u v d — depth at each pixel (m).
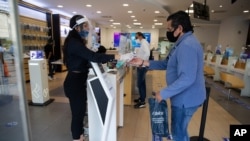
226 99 4.35
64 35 8.46
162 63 2.00
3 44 1.88
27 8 6.07
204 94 1.52
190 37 1.42
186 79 1.30
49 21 7.45
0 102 2.98
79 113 2.05
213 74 6.14
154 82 6.06
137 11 8.05
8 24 1.45
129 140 2.38
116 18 10.57
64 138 2.37
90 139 2.18
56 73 7.46
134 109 3.48
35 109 3.36
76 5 6.89
